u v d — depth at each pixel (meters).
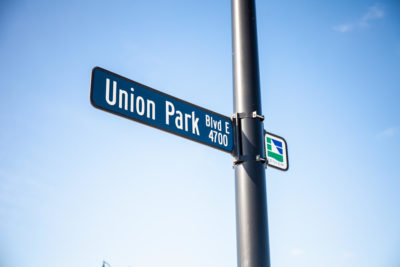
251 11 4.63
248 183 4.00
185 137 4.11
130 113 3.85
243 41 4.48
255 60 4.47
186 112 4.23
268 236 3.86
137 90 3.98
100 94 3.71
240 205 3.95
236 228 3.92
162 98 4.13
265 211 3.95
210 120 4.32
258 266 3.67
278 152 4.87
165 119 4.06
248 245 3.74
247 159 4.10
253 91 4.35
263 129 4.36
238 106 4.34
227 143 4.20
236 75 4.43
